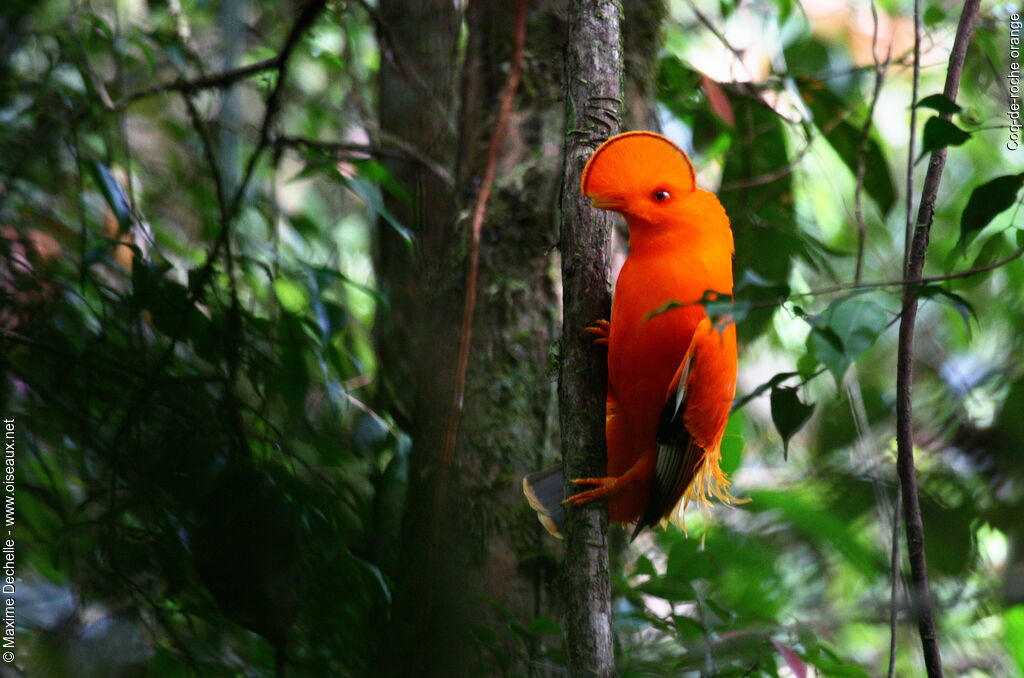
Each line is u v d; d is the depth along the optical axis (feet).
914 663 26.21
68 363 21.71
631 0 24.57
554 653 19.43
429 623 20.21
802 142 33.40
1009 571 25.00
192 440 20.84
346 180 22.54
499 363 22.66
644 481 19.45
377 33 26.58
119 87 27.20
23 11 24.98
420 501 22.15
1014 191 15.44
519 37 22.77
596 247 17.79
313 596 20.97
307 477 23.63
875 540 27.02
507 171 23.43
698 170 31.48
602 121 17.80
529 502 20.54
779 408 17.24
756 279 17.17
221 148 28.37
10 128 24.21
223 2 29.55
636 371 18.56
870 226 37.19
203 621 23.02
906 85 36.81
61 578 22.52
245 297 27.04
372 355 31.12
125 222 22.58
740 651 19.30
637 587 20.85
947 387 28.66
